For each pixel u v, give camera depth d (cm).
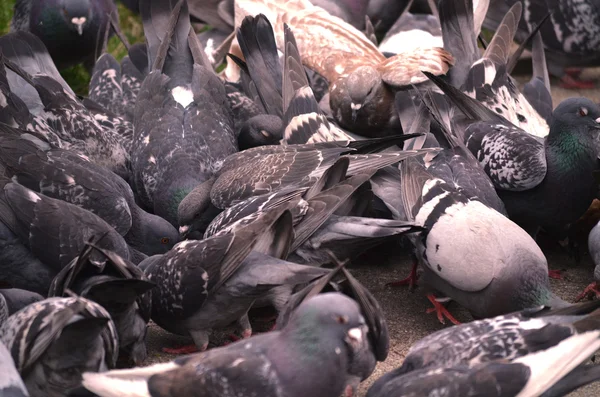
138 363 702
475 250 722
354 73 1041
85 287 638
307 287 625
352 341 552
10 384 530
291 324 563
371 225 737
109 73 1111
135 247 838
